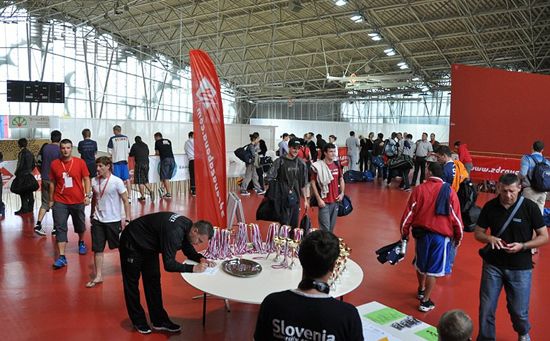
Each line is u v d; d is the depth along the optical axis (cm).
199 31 2052
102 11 1862
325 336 160
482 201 1007
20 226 710
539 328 386
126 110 2267
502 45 1745
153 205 912
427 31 1630
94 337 353
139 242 344
